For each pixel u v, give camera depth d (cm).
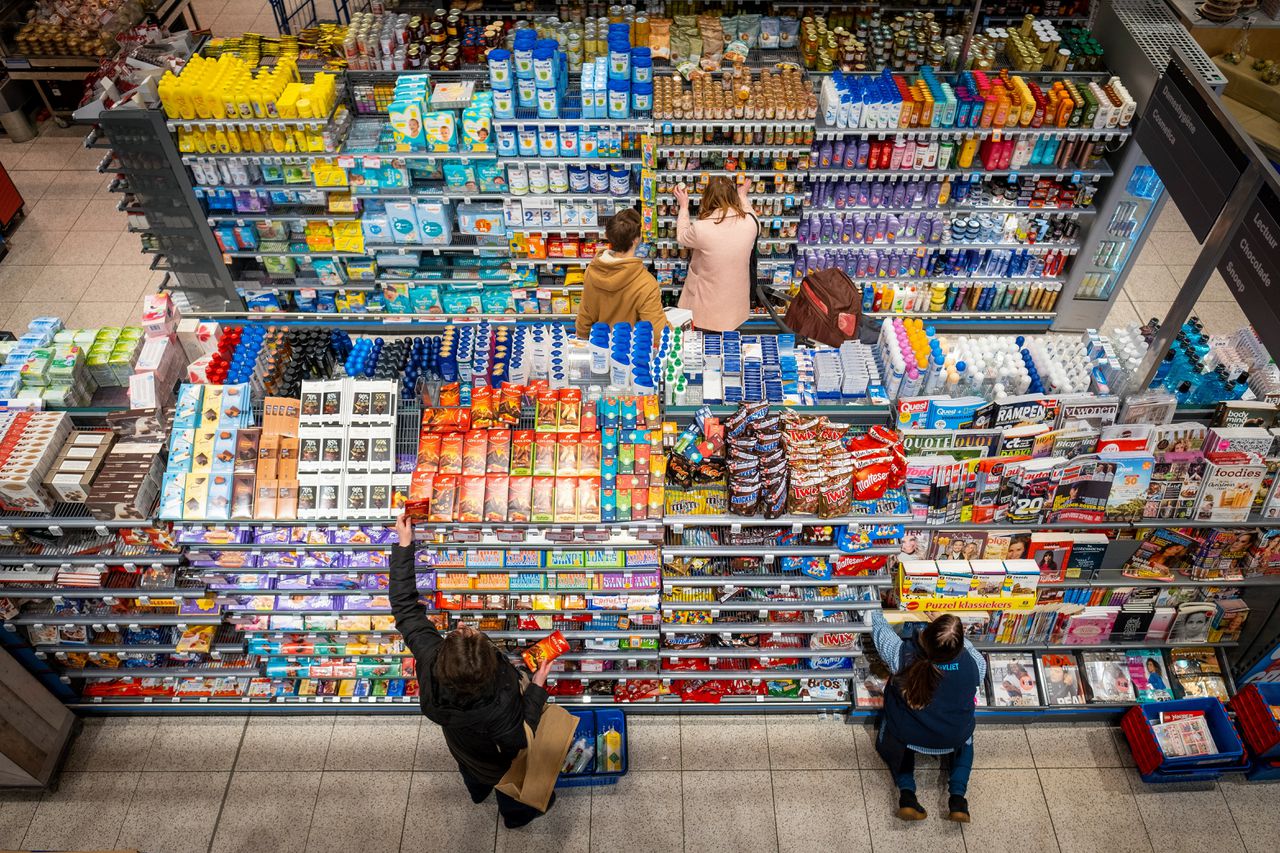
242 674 523
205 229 692
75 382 495
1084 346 501
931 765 516
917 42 698
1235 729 518
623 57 618
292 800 507
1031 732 533
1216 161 414
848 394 475
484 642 373
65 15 935
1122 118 655
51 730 511
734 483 439
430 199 684
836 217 711
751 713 540
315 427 450
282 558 470
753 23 737
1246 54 823
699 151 662
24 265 836
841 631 494
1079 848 486
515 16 817
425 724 539
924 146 667
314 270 738
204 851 487
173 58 684
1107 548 487
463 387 467
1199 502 465
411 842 489
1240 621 518
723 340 496
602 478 441
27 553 464
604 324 493
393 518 443
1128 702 523
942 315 773
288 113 629
